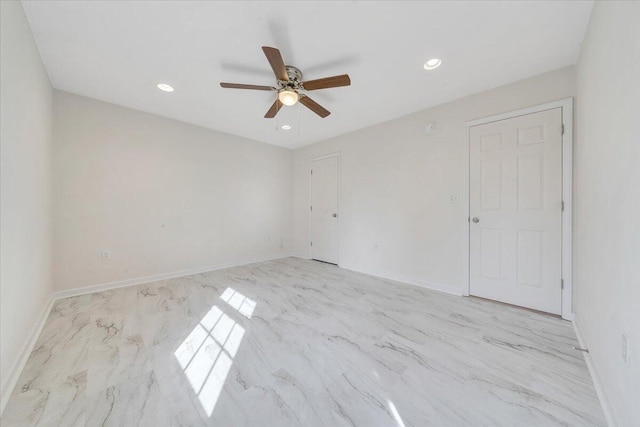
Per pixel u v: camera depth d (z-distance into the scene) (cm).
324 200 463
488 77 244
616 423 112
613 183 125
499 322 220
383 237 366
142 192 331
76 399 131
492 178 266
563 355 172
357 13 167
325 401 132
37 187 207
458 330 206
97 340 190
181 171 368
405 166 338
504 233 260
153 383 144
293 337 196
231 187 430
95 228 295
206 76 244
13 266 151
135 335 198
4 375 136
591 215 167
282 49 203
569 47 199
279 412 125
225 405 129
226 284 330
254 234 465
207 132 397
